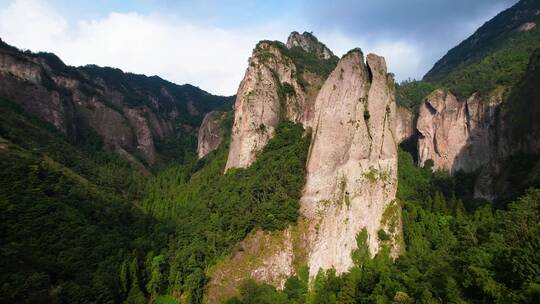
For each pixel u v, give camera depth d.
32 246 74.44
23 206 81.19
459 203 109.38
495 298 55.66
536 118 141.00
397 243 82.25
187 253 83.12
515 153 147.12
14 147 108.12
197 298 76.00
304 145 95.25
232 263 78.44
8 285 63.50
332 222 78.81
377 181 83.44
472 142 171.62
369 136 84.81
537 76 145.88
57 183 97.50
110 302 73.75
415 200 112.44
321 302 70.50
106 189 125.12
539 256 55.66
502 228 79.81
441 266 68.25
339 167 82.44
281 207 82.06
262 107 117.50
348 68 89.12
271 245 78.50
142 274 83.12
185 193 120.81
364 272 75.94
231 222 85.56
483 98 171.75
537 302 50.09
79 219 87.88
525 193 105.50
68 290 70.69
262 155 109.69
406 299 63.53
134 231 99.38
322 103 90.19
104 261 81.31
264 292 72.69
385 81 89.25
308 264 76.50
